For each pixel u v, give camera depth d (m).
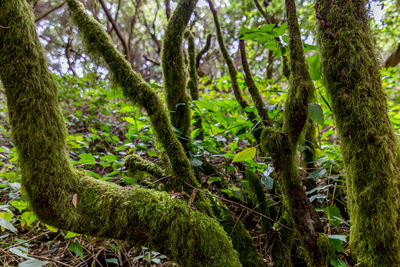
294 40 0.88
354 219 0.84
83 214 0.84
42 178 0.81
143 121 1.80
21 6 0.83
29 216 1.21
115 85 1.11
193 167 1.42
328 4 0.85
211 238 0.88
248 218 1.57
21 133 0.81
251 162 1.32
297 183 0.94
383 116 0.79
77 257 1.46
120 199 0.88
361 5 0.83
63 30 3.91
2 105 3.01
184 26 1.33
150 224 0.85
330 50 0.84
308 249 0.90
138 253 1.52
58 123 0.89
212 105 1.51
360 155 0.79
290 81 0.90
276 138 0.92
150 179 1.76
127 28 7.04
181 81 1.39
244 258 1.20
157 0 5.53
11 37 0.79
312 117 0.84
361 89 0.79
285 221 1.25
